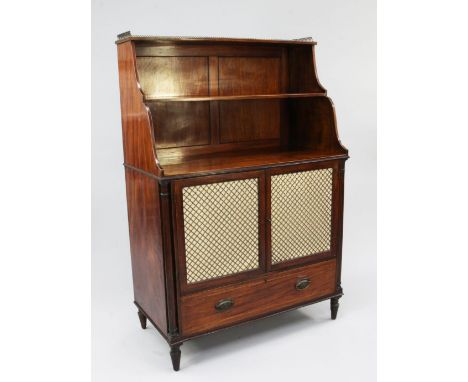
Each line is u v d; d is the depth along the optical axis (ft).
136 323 10.48
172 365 9.01
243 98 9.09
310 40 10.30
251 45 10.38
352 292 11.57
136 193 9.20
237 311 9.18
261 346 9.61
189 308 8.66
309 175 9.50
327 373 8.73
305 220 9.64
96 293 11.56
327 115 10.10
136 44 9.20
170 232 8.25
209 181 8.39
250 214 8.95
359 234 14.39
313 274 9.96
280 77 10.87
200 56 9.91
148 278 9.28
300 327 10.27
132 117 8.76
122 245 13.26
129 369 8.92
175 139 10.00
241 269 9.07
